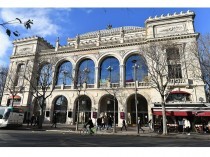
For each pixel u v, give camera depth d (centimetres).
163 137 1750
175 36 2995
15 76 3869
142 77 3169
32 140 1215
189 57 2605
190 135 1889
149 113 2875
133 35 4006
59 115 3506
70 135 1689
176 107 2316
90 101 3456
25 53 4103
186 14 3097
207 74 2345
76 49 3700
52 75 3631
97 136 1691
